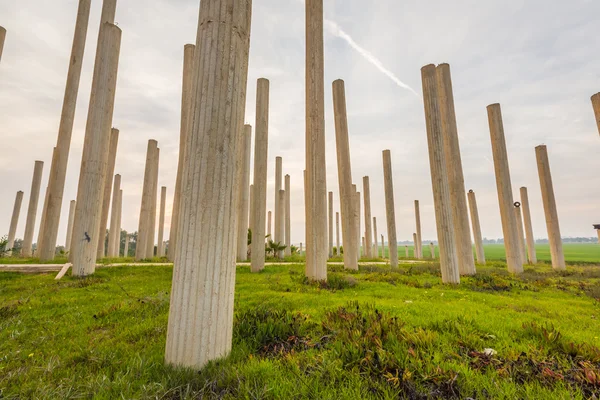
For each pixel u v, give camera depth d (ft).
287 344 11.98
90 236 34.94
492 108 51.37
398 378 8.72
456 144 42.98
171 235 59.82
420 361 9.66
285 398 7.94
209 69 11.23
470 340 12.38
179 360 9.70
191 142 10.95
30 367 10.14
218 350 10.20
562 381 8.91
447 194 35.99
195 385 8.66
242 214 65.41
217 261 10.41
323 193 33.78
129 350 11.69
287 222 105.19
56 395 8.23
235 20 11.93
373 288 28.30
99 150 36.27
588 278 41.37
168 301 19.83
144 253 67.51
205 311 9.97
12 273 35.78
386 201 62.64
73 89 52.37
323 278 31.86
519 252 48.24
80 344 12.47
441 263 34.91
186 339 9.76
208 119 10.89
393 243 60.08
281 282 31.01
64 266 37.50
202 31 11.68
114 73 38.29
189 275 10.08
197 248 10.19
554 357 10.99
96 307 19.27
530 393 8.32
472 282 33.88
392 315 16.34
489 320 15.84
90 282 29.96
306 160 35.17
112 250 85.30
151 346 11.93
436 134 37.55
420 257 108.17
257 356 10.94
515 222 48.75
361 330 12.71
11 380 9.20
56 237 52.03
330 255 105.60
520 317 17.12
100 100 36.65
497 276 37.96
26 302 20.44
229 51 11.57
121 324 15.31
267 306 18.21
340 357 10.49
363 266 56.29
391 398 7.99
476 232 71.92
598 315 18.57
